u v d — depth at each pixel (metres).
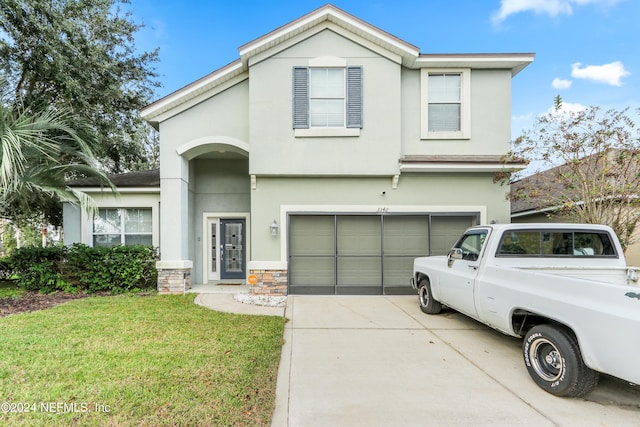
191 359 4.38
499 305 4.56
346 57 8.92
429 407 3.42
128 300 8.02
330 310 7.41
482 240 5.56
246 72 9.36
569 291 3.52
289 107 8.88
